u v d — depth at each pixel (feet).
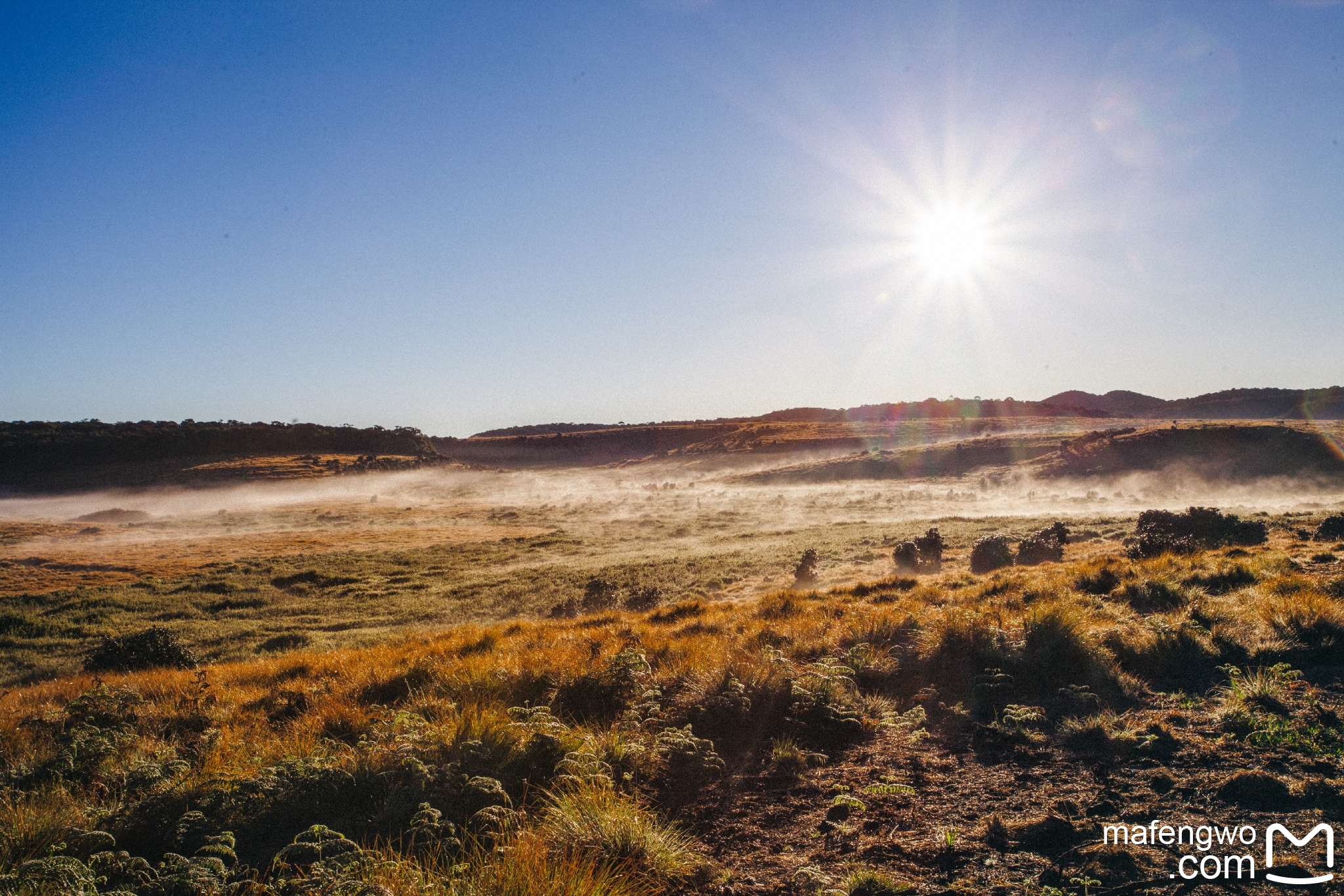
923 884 12.28
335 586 133.90
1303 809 13.89
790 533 165.58
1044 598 36.45
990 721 20.85
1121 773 16.34
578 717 22.50
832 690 23.03
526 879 10.94
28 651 84.64
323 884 11.28
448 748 17.76
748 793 16.78
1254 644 25.31
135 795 17.56
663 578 103.35
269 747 20.25
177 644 57.31
